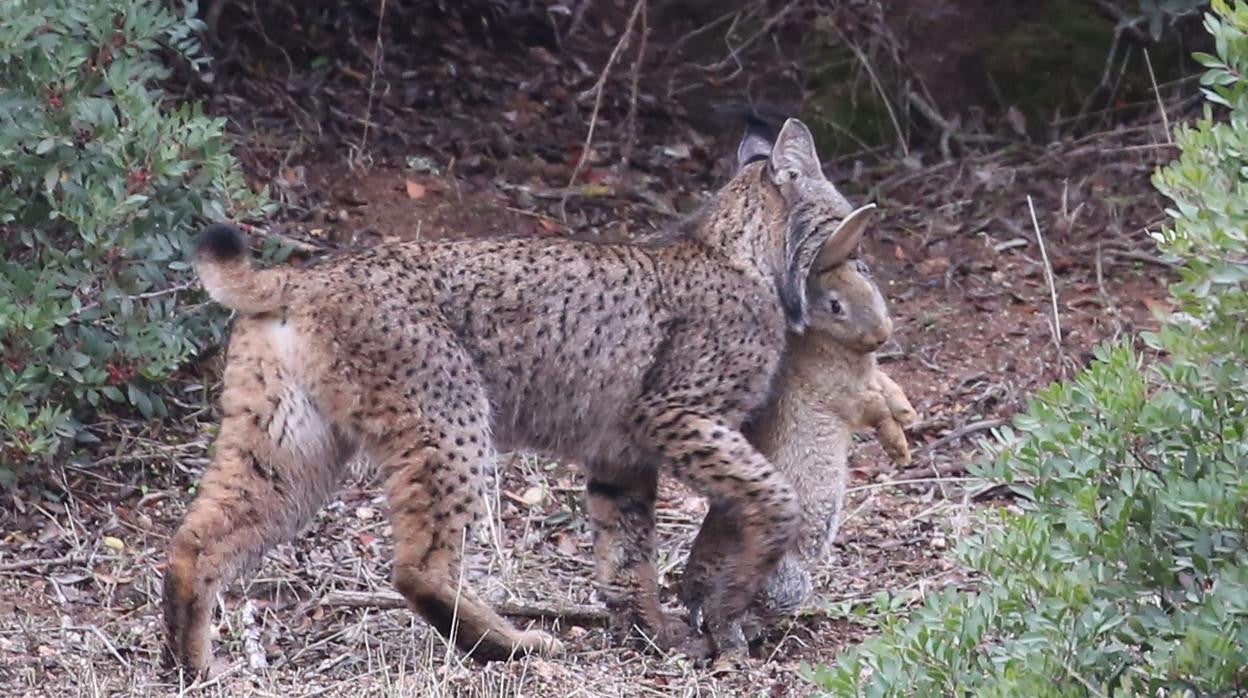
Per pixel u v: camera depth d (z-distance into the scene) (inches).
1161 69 691.4
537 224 602.2
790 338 400.8
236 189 490.3
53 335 448.1
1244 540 276.7
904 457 407.5
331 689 357.7
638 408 391.9
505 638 377.7
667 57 710.5
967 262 605.6
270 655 386.3
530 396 386.0
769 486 386.0
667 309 391.9
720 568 392.2
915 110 690.8
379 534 454.0
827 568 445.7
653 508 408.2
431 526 368.2
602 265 389.7
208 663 365.1
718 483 388.2
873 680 296.4
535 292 381.7
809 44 706.2
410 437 364.8
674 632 403.5
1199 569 278.7
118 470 466.3
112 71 466.0
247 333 365.4
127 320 462.3
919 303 582.2
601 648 396.8
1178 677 268.1
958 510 471.2
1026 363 549.6
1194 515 272.1
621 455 399.2
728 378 392.8
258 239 550.0
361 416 363.9
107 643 384.8
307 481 367.6
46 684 364.2
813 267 396.8
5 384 440.1
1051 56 692.7
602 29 722.8
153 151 460.1
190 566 360.2
